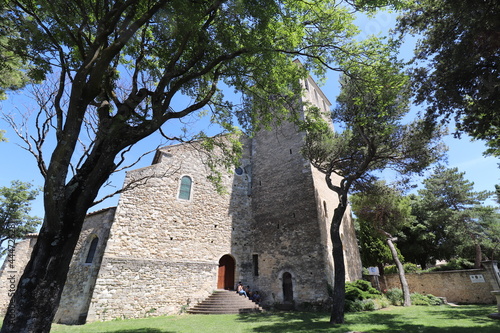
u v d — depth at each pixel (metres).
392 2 6.07
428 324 7.88
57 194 4.28
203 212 15.46
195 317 11.11
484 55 6.61
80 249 13.11
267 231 16.03
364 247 17.69
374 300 12.69
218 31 6.52
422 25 7.57
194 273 13.81
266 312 12.20
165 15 5.46
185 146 16.20
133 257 12.31
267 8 5.96
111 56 4.93
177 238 13.96
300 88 9.08
